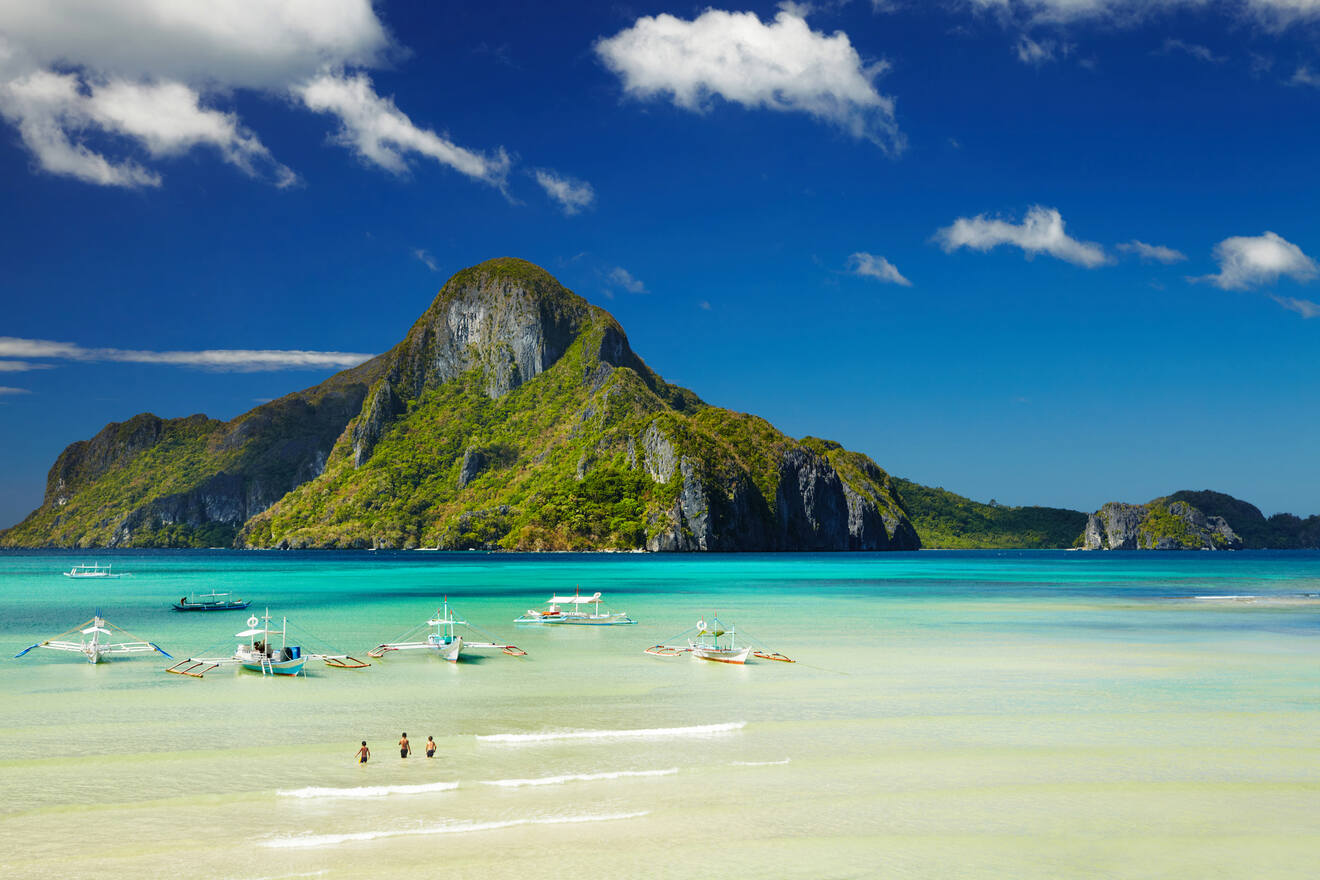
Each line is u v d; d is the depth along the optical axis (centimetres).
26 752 3397
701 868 2314
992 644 6644
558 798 2858
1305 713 4131
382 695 4556
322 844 2464
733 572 18588
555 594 11844
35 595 11794
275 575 17238
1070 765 3241
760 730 3766
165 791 2919
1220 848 2469
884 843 2489
